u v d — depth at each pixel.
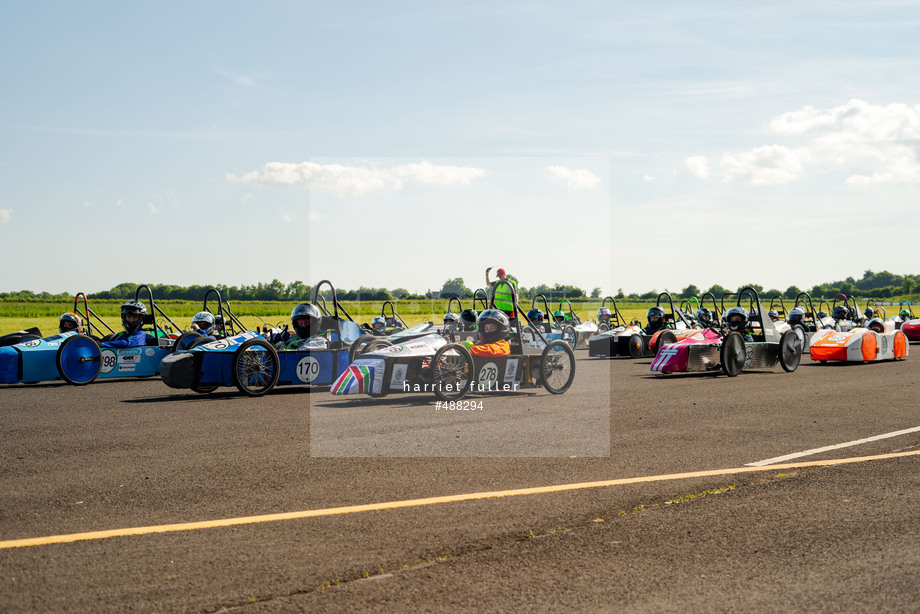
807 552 4.71
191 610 3.83
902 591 4.08
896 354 20.30
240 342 12.72
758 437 8.59
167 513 5.51
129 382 15.06
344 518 5.40
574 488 6.23
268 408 10.92
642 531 5.12
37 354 14.11
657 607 3.88
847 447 8.02
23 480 6.49
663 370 16.06
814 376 15.83
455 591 4.09
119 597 3.98
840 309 28.00
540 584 4.19
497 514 5.49
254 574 4.32
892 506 5.73
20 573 4.32
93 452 7.69
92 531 5.09
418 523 5.27
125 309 15.30
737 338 15.88
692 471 6.87
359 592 4.07
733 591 4.09
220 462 7.20
